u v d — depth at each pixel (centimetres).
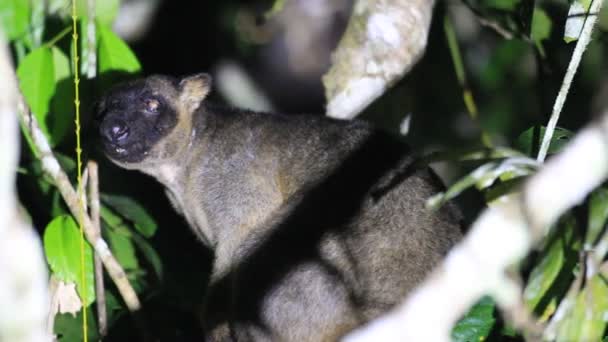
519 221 573
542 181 569
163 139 1034
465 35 1579
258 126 1041
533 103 1506
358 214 924
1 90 549
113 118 1014
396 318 582
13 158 551
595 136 559
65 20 1097
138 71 1075
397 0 1141
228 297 1003
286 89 1859
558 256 676
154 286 1069
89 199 1016
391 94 1167
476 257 574
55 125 1038
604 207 667
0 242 555
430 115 1417
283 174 1013
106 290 1030
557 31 1088
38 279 570
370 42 1142
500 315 814
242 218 1017
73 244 919
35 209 1115
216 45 1669
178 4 1625
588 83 1097
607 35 991
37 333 575
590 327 663
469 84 1534
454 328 798
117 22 1552
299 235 959
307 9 1845
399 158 951
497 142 1523
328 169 981
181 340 1049
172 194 1088
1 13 1088
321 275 917
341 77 1148
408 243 886
